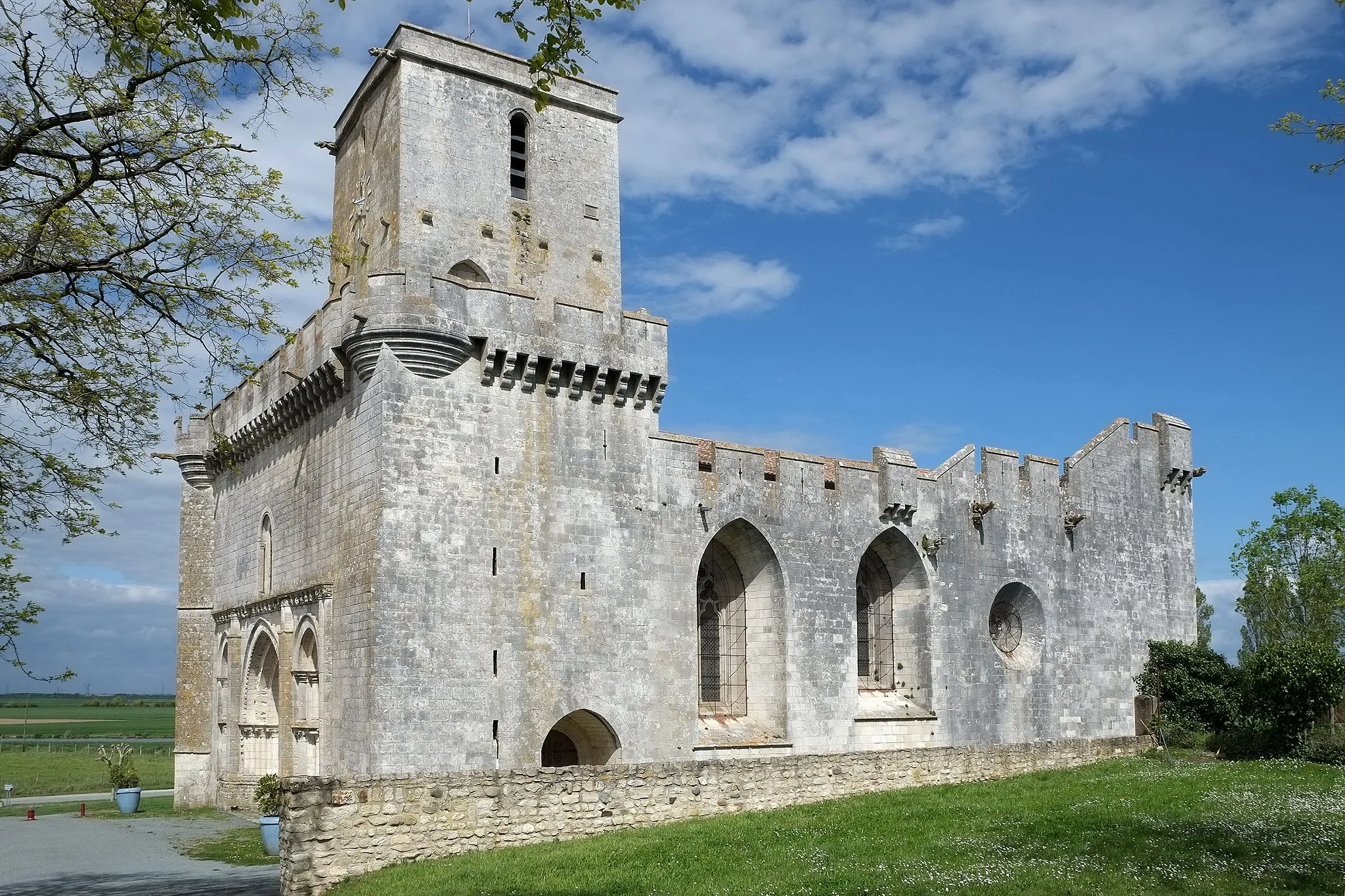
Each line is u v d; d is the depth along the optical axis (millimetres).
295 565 44625
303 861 25609
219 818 46875
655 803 31797
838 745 49094
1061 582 59000
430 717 37531
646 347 44594
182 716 54156
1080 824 29109
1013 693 55719
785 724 47719
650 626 43562
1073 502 60469
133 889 29375
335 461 41500
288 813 25812
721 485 47156
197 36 19625
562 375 42688
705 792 32969
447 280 39688
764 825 30359
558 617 41094
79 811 52844
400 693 37125
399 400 38625
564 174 47750
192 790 53438
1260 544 70125
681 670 44250
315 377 42188
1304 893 21562
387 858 26688
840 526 51125
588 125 48844
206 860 34844
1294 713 46062
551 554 41312
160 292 23719
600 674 41875
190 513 56250
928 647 53062
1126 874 23234
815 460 50844
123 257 23562
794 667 48344
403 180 43281
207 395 25125
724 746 45531
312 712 41969
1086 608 59812
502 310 40969
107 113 21938
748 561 49656
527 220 46281
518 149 47250
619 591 42906
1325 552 67125
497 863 26156
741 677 49469
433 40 44875
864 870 24344
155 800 60375
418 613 37875
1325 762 44500
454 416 39688
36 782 76750
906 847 26969
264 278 24797
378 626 37125
